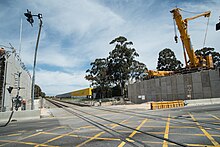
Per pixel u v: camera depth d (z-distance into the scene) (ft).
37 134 30.58
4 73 62.08
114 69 192.85
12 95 68.18
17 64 76.79
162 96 129.80
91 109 94.38
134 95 162.30
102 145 21.81
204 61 117.60
